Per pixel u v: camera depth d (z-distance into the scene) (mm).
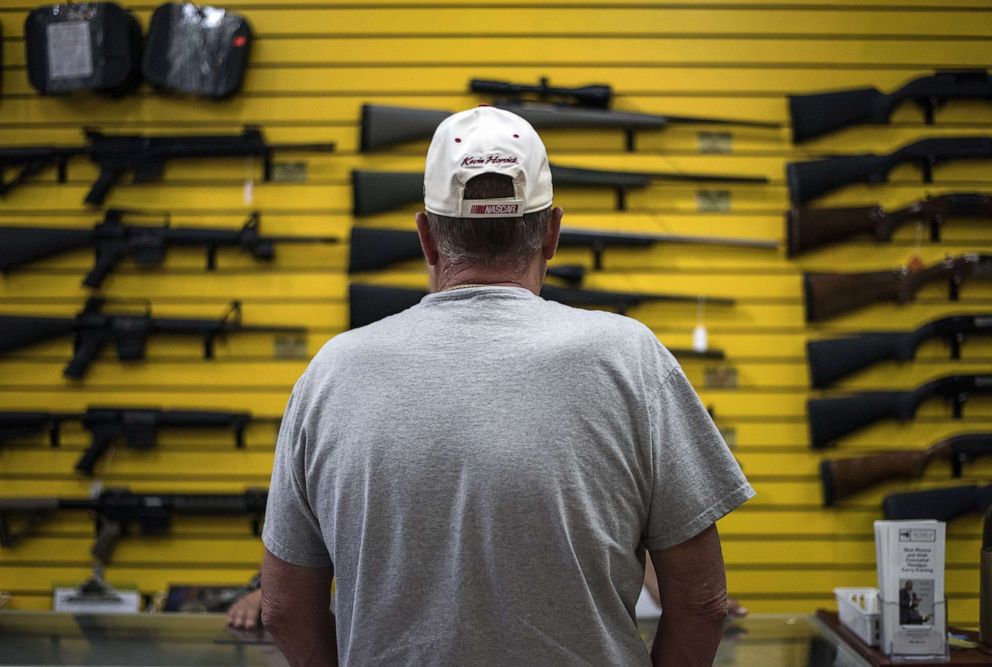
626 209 3533
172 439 3502
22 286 3543
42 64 3445
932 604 2383
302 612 1307
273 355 3529
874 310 3502
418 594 1155
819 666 2424
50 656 2541
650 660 1222
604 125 3477
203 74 3445
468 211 1233
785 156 3539
